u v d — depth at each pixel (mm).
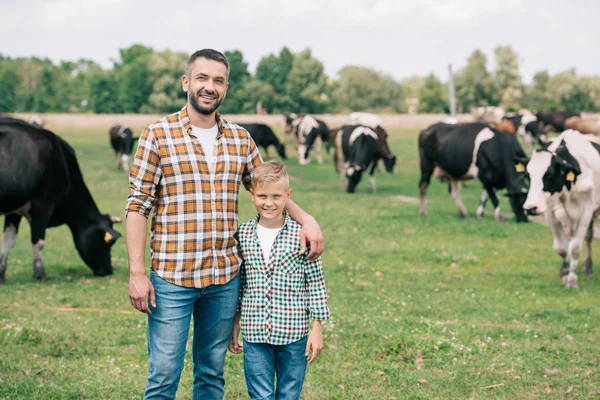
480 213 19000
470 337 7953
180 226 4473
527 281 11680
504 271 12477
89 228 12398
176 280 4445
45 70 139250
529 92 123875
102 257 12484
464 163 18484
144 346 7527
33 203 11570
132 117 82812
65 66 184625
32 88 136875
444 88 121125
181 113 4582
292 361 4691
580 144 11586
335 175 31062
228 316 4641
